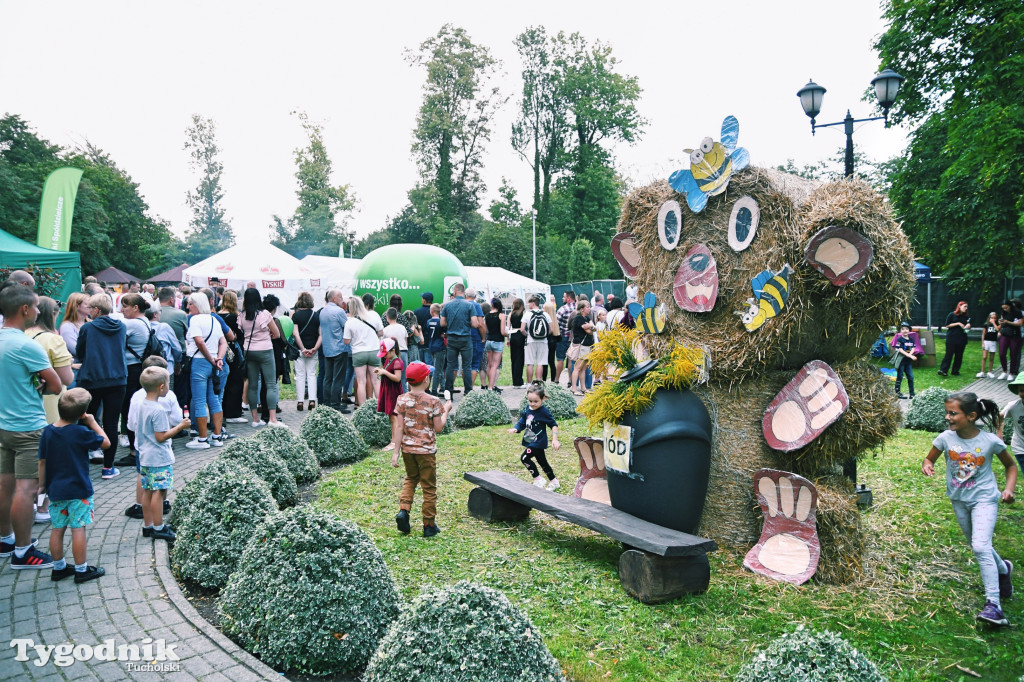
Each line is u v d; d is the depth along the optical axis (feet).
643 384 16.14
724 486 16.44
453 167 170.91
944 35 59.16
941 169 70.13
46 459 14.33
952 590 14.80
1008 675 11.33
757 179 15.52
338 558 11.91
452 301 40.32
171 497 21.17
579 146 182.80
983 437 14.21
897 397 16.69
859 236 13.87
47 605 13.42
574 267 159.12
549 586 14.62
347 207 192.13
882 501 21.42
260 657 11.67
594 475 19.10
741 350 15.78
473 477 19.17
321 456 25.80
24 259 44.55
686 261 17.22
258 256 61.93
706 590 14.21
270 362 31.91
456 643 9.36
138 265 186.60
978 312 95.76
